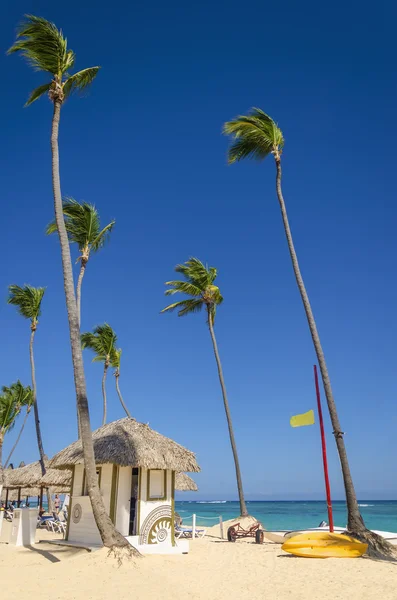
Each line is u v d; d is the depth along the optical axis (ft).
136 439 44.88
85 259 68.80
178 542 45.52
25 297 95.91
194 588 30.01
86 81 50.93
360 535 43.80
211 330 89.51
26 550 43.42
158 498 44.96
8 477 97.25
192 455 47.88
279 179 58.65
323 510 276.62
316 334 51.34
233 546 51.96
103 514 36.96
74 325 41.52
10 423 127.44
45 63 47.01
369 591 27.48
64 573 32.04
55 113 46.78
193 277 90.58
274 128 59.00
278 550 47.67
